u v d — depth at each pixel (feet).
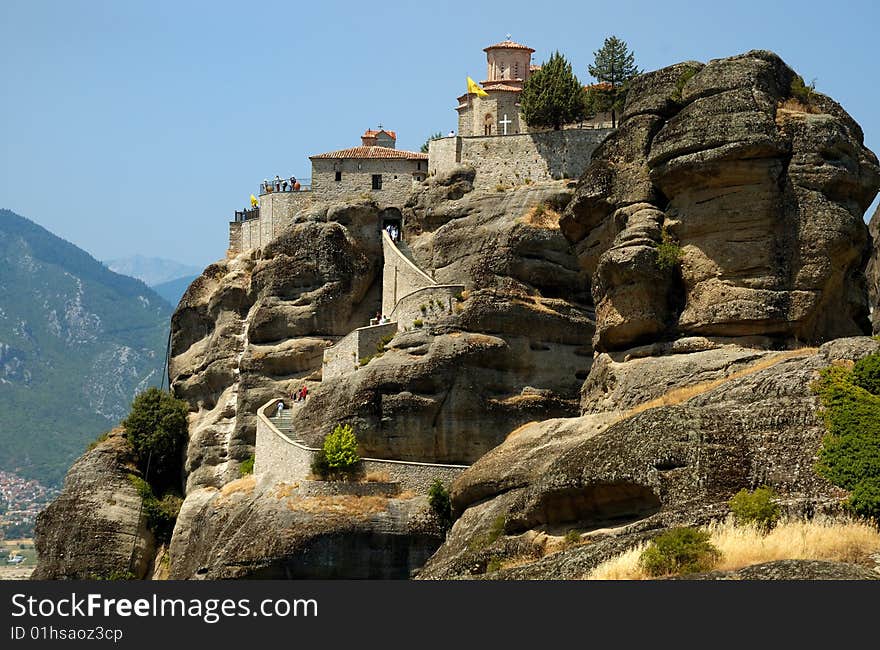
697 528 159.53
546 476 187.93
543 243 291.79
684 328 231.09
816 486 161.68
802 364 183.73
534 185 307.78
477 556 191.21
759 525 157.28
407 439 272.51
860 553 144.77
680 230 233.35
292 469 267.59
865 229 231.50
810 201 226.38
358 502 252.01
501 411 274.16
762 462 167.94
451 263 301.43
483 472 222.89
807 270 224.53
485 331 279.49
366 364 284.20
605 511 181.98
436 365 274.57
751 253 226.99
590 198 245.04
